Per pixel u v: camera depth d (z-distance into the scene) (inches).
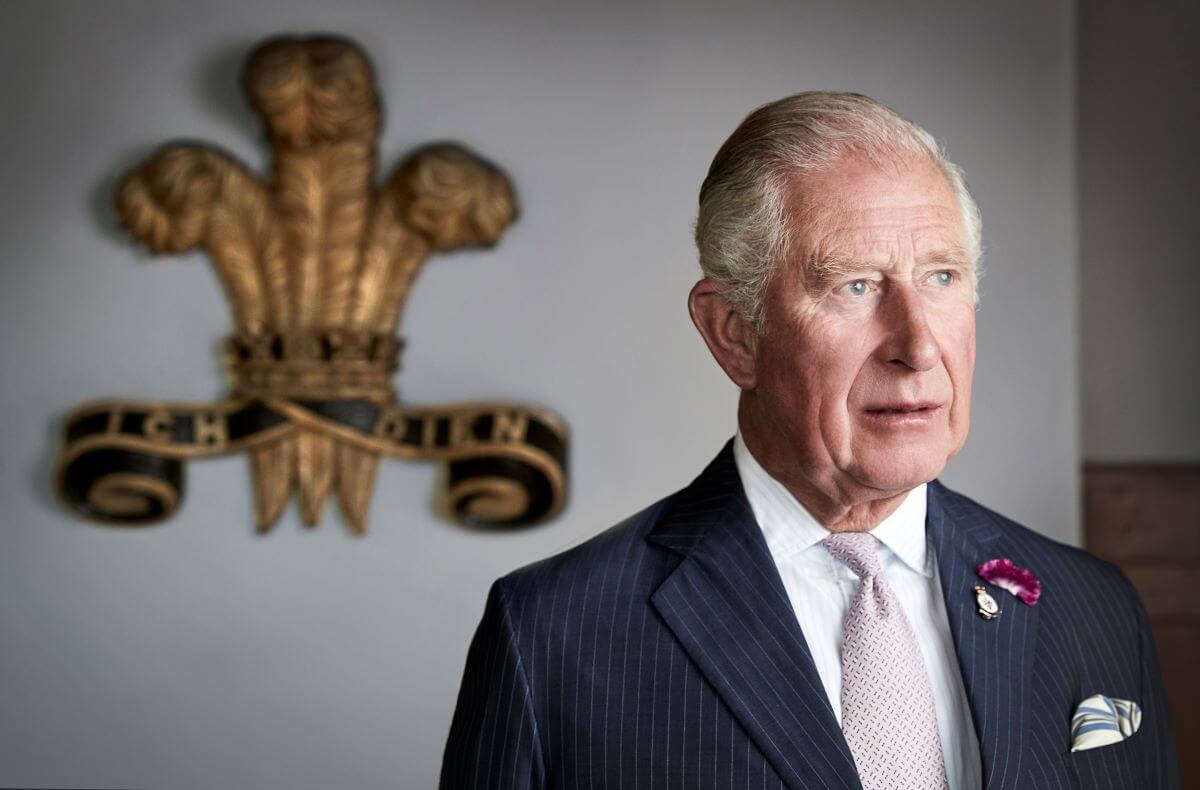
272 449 112.8
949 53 112.7
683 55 114.3
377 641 114.8
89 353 114.3
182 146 111.8
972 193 112.3
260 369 112.0
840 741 43.8
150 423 112.2
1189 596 123.0
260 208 112.0
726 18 114.1
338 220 112.0
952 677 46.4
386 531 114.3
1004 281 112.0
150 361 114.3
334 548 114.5
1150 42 124.0
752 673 45.3
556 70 114.3
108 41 114.3
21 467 114.3
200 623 114.8
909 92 113.0
